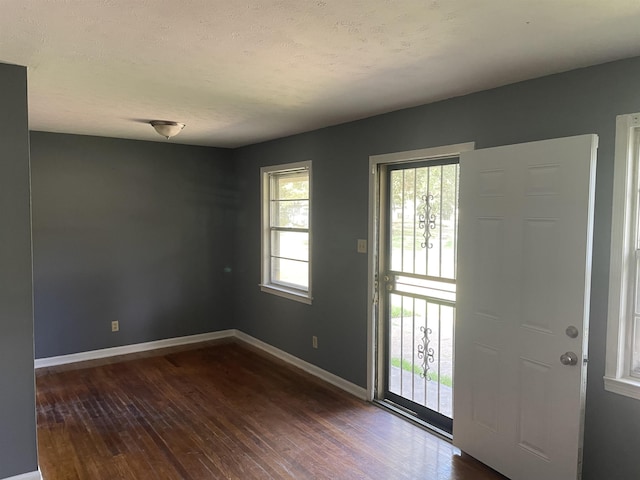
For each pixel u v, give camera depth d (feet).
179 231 18.17
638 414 7.72
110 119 13.15
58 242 15.85
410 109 11.45
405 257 12.23
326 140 14.21
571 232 7.88
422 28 6.50
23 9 5.87
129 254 17.19
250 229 18.30
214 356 16.97
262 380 14.60
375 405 12.71
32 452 8.87
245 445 10.52
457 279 10.03
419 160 11.58
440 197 11.17
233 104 11.18
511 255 8.89
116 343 17.12
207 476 9.29
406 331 12.35
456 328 10.12
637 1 5.63
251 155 17.99
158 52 7.55
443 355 11.37
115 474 9.36
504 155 8.95
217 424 11.55
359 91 9.95
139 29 6.57
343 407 12.58
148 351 17.57
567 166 7.91
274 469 9.54
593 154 7.60
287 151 15.96
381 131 12.28
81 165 16.10
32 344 8.77
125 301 17.20
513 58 7.77
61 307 16.02
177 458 9.96
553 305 8.19
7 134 8.31
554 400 8.22
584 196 7.69
